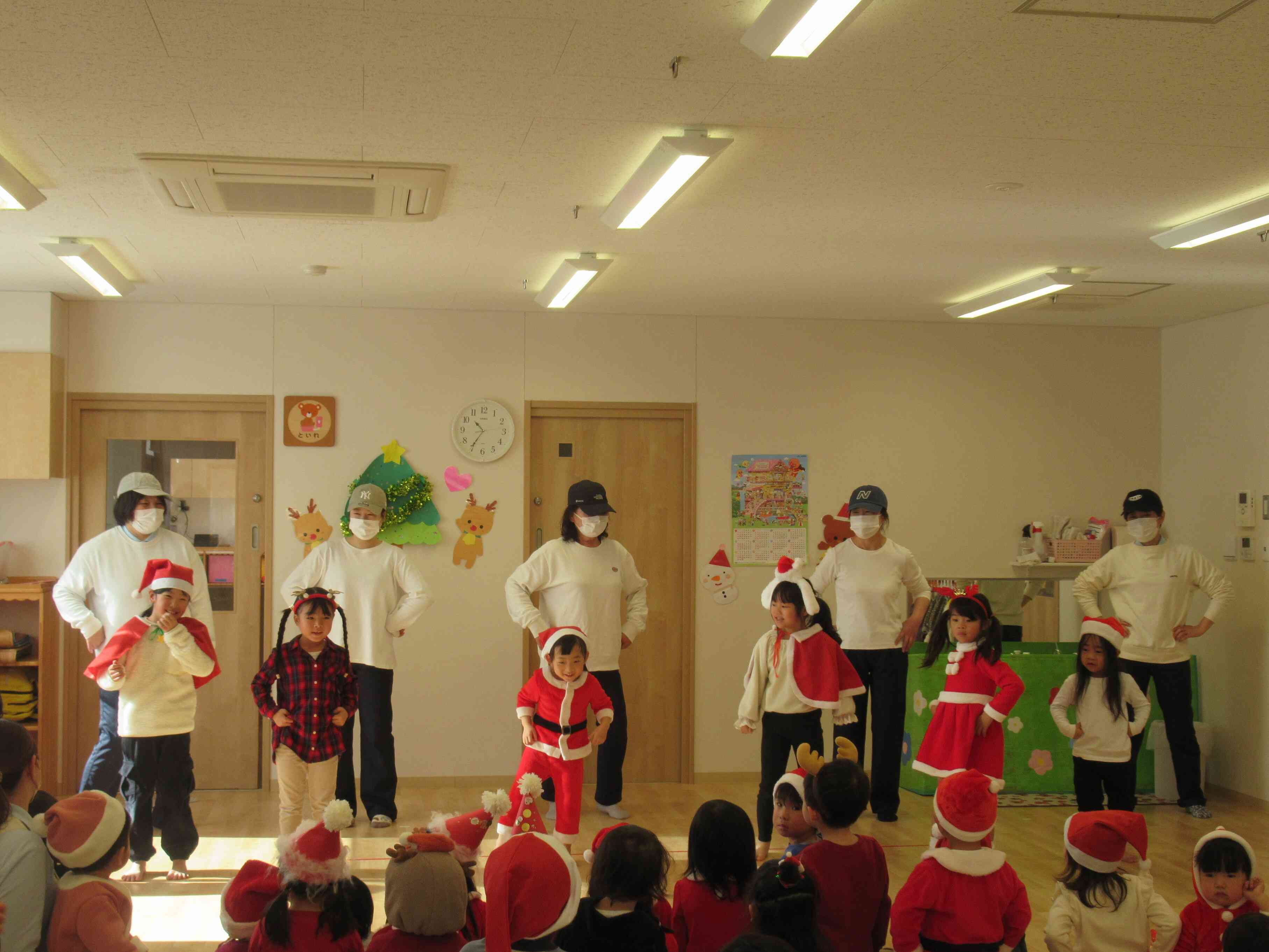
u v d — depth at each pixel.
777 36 2.30
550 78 2.71
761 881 2.18
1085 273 4.88
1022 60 2.60
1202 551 6.19
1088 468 6.47
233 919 2.32
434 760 5.79
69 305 5.58
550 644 4.16
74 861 2.34
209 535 5.71
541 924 2.12
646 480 6.11
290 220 4.04
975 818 2.51
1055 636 6.36
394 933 2.21
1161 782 5.81
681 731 6.07
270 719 4.18
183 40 2.49
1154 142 3.20
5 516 5.45
